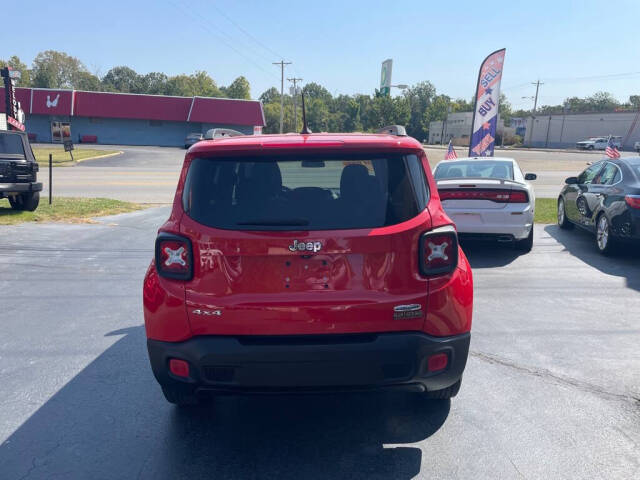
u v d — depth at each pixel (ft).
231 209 9.77
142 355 15.67
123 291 22.30
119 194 60.70
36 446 10.89
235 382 9.75
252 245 9.52
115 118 196.13
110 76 483.10
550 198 56.08
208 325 9.75
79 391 13.38
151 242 32.22
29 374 14.37
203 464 10.22
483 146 57.67
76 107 190.39
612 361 14.89
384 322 9.71
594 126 266.98
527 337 16.66
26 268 25.90
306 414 12.18
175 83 453.17
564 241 32.09
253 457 10.45
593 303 20.06
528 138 303.48
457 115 334.65
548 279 23.47
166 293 9.86
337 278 9.64
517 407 12.36
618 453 10.52
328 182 10.05
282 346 9.52
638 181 26.30
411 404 12.56
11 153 41.27
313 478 9.75
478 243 31.81
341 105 591.78
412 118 510.99
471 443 10.88
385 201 9.84
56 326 18.12
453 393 11.89
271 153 9.89
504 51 55.26
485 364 14.70
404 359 9.68
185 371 9.91
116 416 12.13
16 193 41.32
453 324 10.09
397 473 9.89
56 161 112.06
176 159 128.57
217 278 9.68
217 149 9.95
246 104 195.93
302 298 9.60
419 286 9.84
